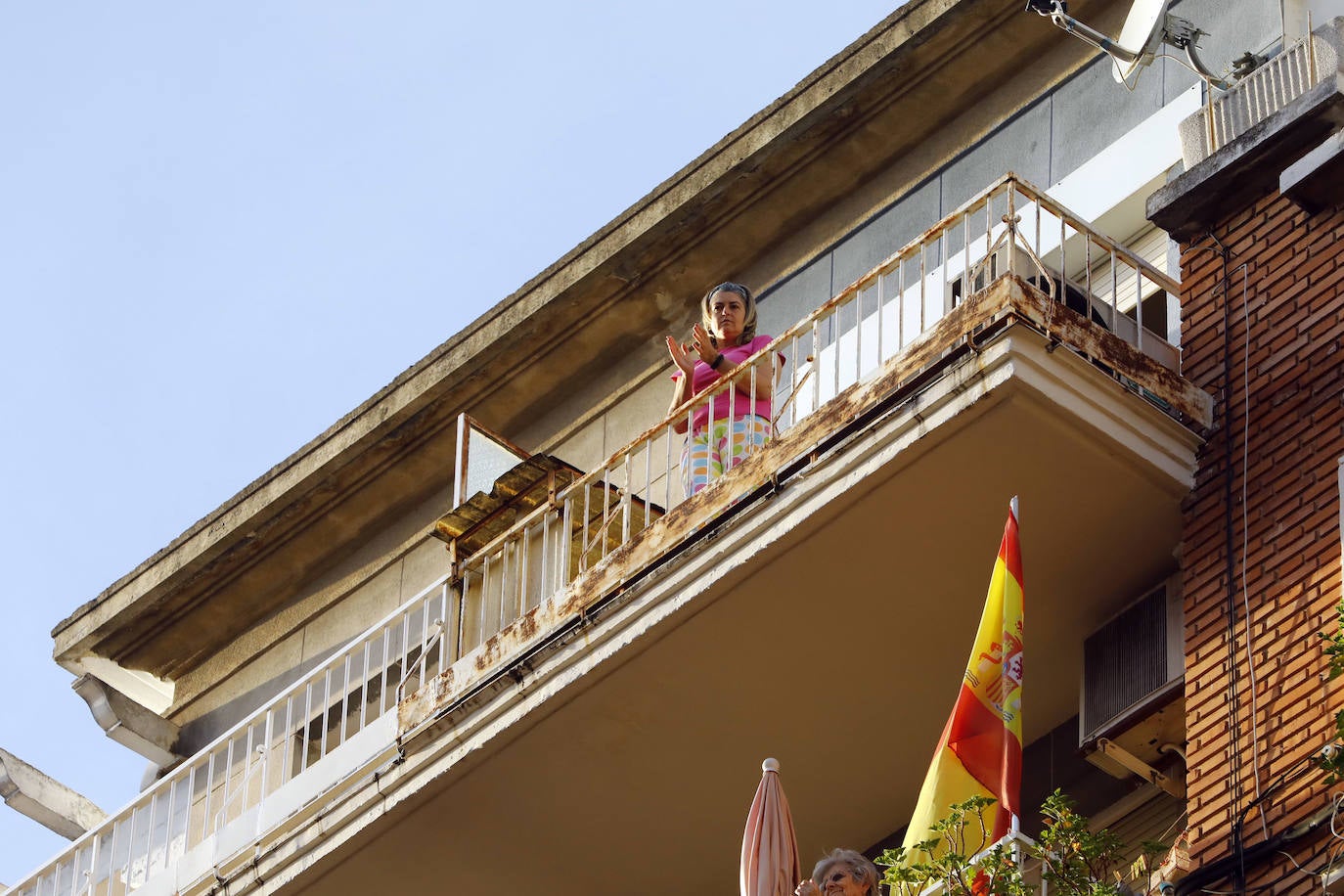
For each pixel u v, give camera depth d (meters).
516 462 15.53
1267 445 12.97
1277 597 12.55
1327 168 13.14
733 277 17.92
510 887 14.91
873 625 13.54
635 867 14.82
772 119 17.36
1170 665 13.02
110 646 20.00
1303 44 13.75
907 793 14.43
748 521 13.24
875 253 16.95
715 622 13.46
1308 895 11.62
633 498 15.39
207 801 15.61
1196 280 13.88
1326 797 11.81
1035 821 14.14
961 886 11.34
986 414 12.64
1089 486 13.05
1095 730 13.27
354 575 19.19
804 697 13.89
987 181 16.52
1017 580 12.62
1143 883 12.68
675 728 13.99
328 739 18.47
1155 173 15.38
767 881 11.90
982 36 16.78
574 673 13.73
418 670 17.97
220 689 19.73
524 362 18.41
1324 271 13.21
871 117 17.19
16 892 16.28
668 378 17.89
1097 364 12.86
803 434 13.22
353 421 18.91
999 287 12.75
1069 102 16.34
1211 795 12.32
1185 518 13.16
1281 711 12.24
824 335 16.89
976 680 12.57
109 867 16.67
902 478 12.88
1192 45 14.48
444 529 15.40
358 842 14.55
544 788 14.30
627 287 18.08
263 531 19.36
